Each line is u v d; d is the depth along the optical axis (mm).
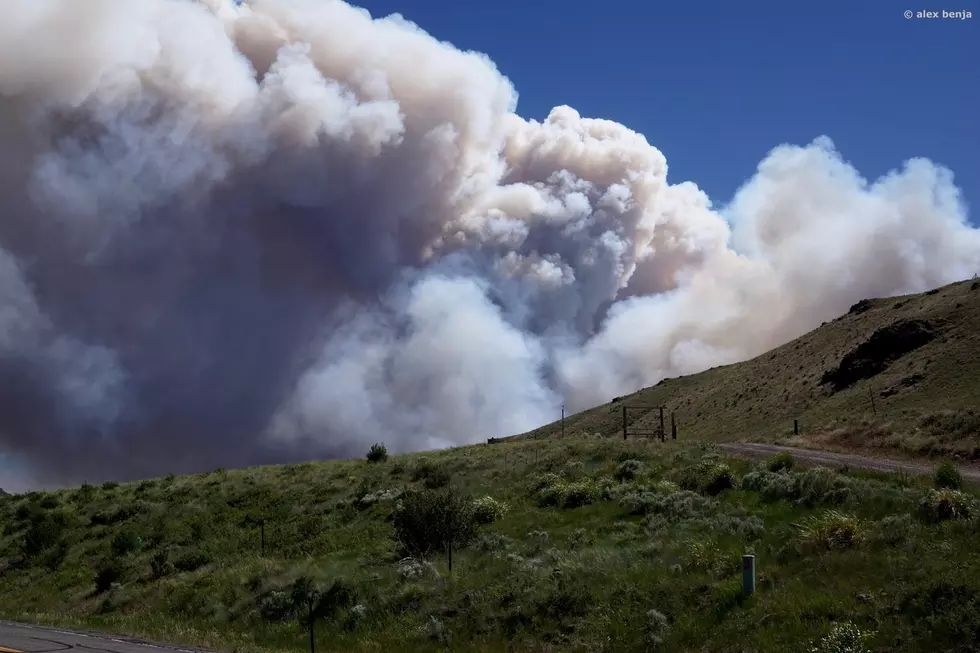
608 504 26562
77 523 40500
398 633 17438
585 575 17797
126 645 16156
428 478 36906
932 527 16906
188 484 45562
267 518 35375
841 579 14641
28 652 14797
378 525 29984
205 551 31891
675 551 18609
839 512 19297
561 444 41875
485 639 16156
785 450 37500
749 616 14008
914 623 12398
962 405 44125
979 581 13000
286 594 21656
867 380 64625
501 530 25797
